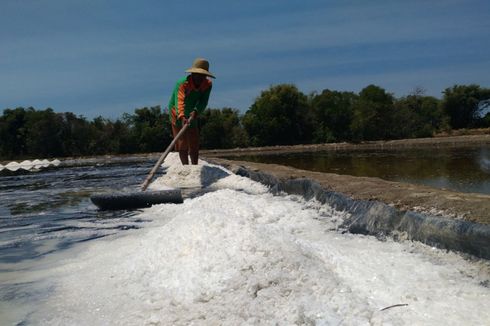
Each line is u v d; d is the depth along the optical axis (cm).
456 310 181
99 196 566
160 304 211
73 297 241
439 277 220
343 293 194
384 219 330
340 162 1235
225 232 251
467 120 5084
